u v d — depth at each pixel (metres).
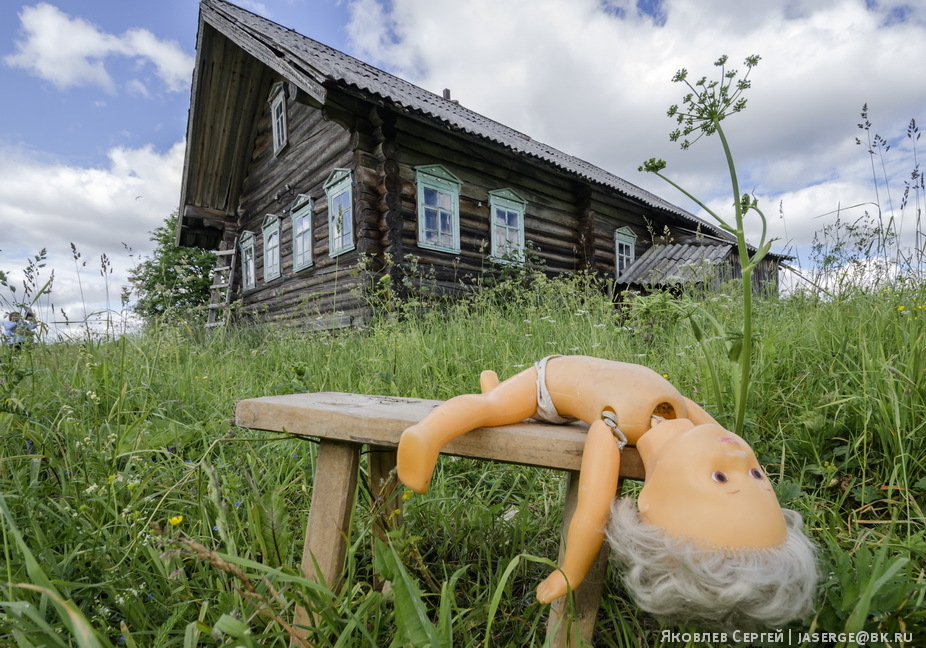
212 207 10.98
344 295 7.27
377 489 1.53
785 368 2.27
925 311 2.30
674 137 1.46
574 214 9.86
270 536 1.26
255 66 9.13
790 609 0.80
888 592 0.99
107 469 1.61
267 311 9.51
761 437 1.90
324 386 2.92
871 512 1.54
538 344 3.47
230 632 0.77
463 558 1.56
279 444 2.03
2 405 1.71
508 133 11.44
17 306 2.14
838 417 1.85
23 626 0.91
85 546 1.36
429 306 6.20
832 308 2.71
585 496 0.98
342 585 1.23
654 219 11.28
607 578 1.38
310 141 8.31
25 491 1.53
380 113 6.66
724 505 0.84
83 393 2.17
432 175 7.44
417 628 0.88
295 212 8.70
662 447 0.97
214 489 1.24
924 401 1.67
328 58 7.82
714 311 3.24
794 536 0.88
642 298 1.56
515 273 7.86
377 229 6.84
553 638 1.00
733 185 1.39
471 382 2.85
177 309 3.69
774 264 3.62
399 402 1.47
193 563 1.43
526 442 1.12
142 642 1.13
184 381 2.90
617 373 1.18
